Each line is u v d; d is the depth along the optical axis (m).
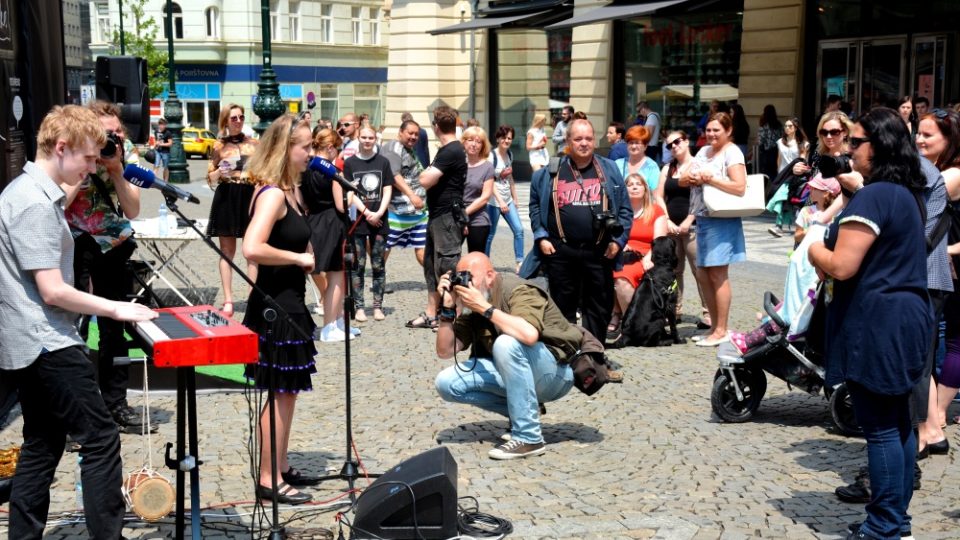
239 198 9.23
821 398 7.45
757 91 21.16
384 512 4.50
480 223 10.05
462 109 29.73
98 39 58.06
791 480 5.67
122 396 6.53
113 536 4.47
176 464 4.41
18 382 4.43
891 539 4.61
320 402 7.38
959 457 6.00
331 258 9.12
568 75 26.69
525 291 6.18
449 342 6.32
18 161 7.06
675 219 9.62
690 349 9.09
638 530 4.93
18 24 7.11
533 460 6.06
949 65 18.58
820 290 5.38
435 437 6.54
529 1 27.09
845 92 20.20
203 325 4.42
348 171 10.09
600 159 7.85
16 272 4.30
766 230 16.72
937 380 6.26
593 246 7.71
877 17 19.53
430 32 27.36
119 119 6.45
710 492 5.48
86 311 4.33
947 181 5.94
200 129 49.62
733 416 6.82
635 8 21.28
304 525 5.02
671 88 23.67
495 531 4.80
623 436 6.54
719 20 22.31
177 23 53.50
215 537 4.86
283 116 5.14
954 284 6.12
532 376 6.10
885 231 4.50
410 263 14.36
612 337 9.29
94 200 6.35
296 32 54.03
